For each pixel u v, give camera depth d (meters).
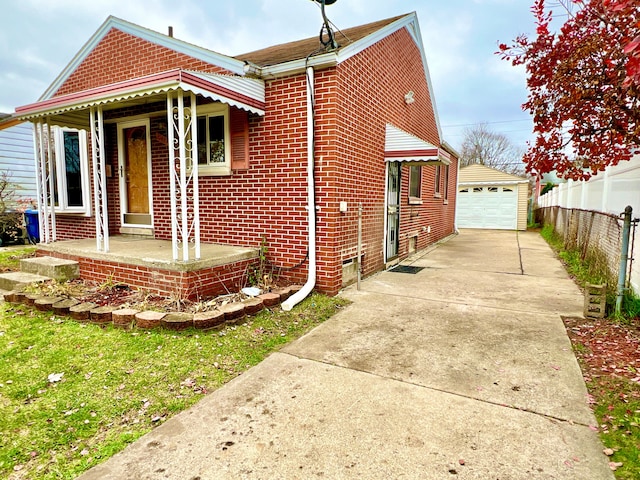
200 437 2.24
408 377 2.98
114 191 7.40
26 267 5.64
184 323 3.75
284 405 2.58
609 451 2.07
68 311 4.18
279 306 4.70
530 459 2.03
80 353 3.33
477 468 1.96
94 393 2.72
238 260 5.16
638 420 2.34
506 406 2.55
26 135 11.42
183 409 2.54
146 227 7.02
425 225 10.59
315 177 5.23
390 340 3.75
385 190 7.11
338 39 6.50
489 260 8.63
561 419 2.39
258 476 1.92
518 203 18.83
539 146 4.23
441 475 1.91
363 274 6.39
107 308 4.10
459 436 2.23
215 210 6.08
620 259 4.46
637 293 4.47
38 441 2.21
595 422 2.35
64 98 5.12
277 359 3.34
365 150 6.12
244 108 5.02
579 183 9.23
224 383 2.90
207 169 5.98
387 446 2.14
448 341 3.71
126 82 4.39
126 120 6.87
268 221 5.62
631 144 3.67
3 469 1.98
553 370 3.07
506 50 4.09
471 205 19.91
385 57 6.76
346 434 2.26
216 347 3.48
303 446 2.15
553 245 11.41
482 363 3.22
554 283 6.25
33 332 3.78
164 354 3.31
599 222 6.34
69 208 7.70
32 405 2.57
